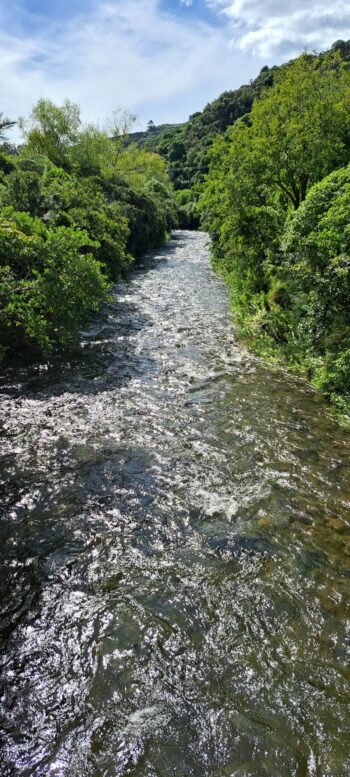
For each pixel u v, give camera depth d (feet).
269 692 11.92
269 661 12.71
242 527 17.72
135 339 39.93
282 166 51.49
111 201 94.48
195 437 24.09
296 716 11.37
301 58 56.80
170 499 19.24
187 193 236.63
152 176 187.62
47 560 15.88
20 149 98.58
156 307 51.57
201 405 27.81
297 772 10.26
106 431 24.36
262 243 52.54
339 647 13.12
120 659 12.63
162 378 31.76
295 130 48.67
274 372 33.50
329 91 53.11
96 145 115.75
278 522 18.01
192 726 11.11
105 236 59.62
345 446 23.67
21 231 35.40
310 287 33.58
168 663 12.57
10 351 34.27
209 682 12.14
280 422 25.90
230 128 64.44
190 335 41.60
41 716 11.23
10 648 12.84
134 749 10.60
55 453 22.08
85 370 32.50
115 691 11.85
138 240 97.45
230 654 12.88
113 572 15.55
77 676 12.19
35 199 50.65
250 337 41.04
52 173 67.05
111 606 14.24
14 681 12.01
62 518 17.90
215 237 80.28
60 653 12.76
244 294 50.98
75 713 11.32
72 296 33.81
